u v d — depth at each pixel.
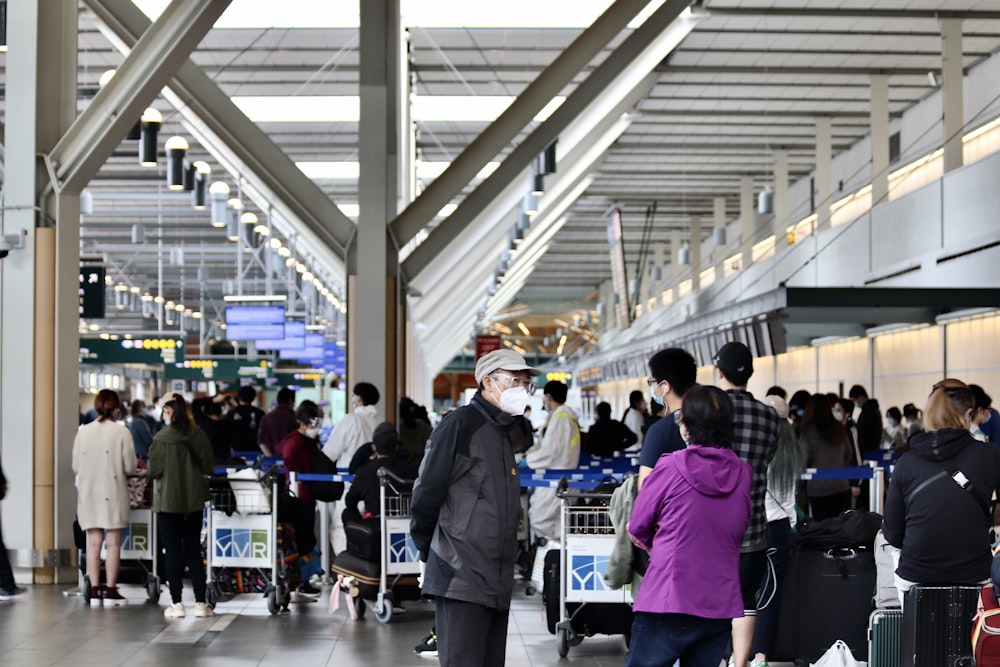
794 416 13.74
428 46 26.28
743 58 30.20
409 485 10.26
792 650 7.93
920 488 6.14
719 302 47.31
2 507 12.55
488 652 5.83
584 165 34.69
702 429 5.41
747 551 6.62
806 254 35.12
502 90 30.11
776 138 39.88
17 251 12.69
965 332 24.39
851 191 37.72
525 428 5.88
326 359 46.94
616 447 17.30
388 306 15.91
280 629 9.91
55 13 12.96
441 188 16.05
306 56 27.14
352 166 35.94
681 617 5.30
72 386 12.70
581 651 9.02
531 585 12.26
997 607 5.80
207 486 10.48
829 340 33.66
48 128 12.88
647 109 35.94
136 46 12.50
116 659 8.60
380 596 10.26
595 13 24.66
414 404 17.33
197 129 17.23
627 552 6.56
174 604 10.46
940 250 24.75
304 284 45.12
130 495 11.52
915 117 34.28
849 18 26.62
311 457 12.07
